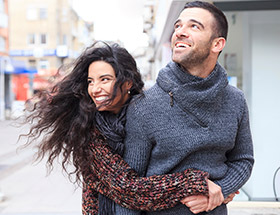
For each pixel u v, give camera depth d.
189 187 1.12
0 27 20.36
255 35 3.95
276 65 3.99
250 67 3.99
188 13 1.19
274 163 4.02
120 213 1.21
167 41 6.96
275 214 3.53
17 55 27.17
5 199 4.10
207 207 1.15
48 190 4.49
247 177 1.32
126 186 1.15
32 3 28.34
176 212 1.21
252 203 3.81
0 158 6.86
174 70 1.21
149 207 1.16
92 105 1.24
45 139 1.35
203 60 1.18
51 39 28.55
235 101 1.30
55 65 27.81
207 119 1.19
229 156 1.38
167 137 1.18
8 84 21.77
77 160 1.22
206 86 1.18
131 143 1.22
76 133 1.21
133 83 1.26
